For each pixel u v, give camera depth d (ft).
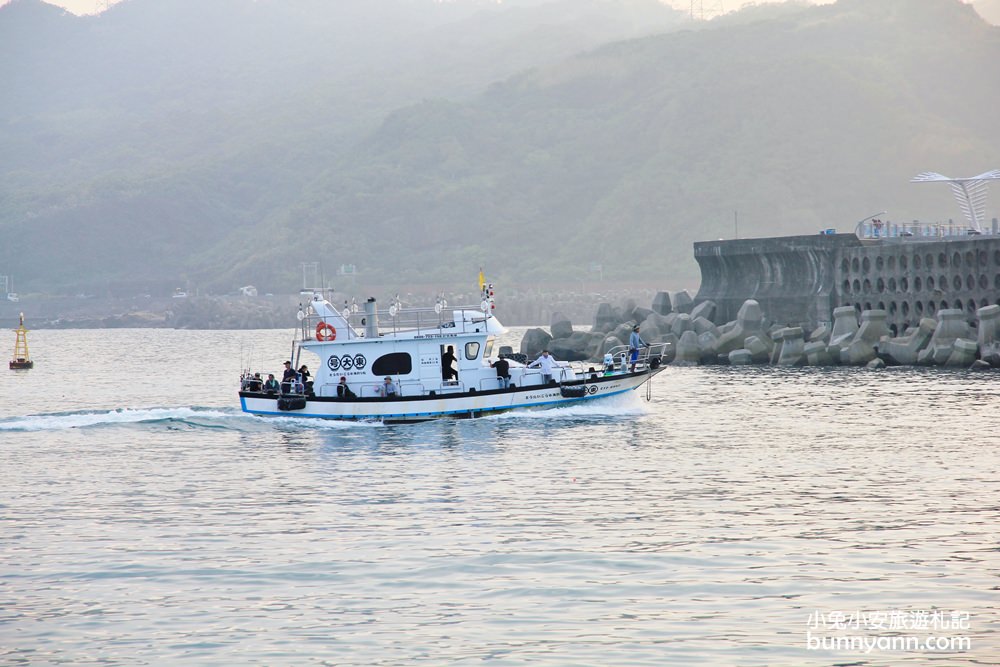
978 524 183.01
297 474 243.81
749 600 143.54
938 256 549.95
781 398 393.91
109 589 152.15
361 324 343.46
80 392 534.78
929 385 422.41
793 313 615.57
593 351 646.33
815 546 169.68
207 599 147.33
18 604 145.89
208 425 325.83
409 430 308.19
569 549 169.27
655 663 122.83
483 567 160.15
